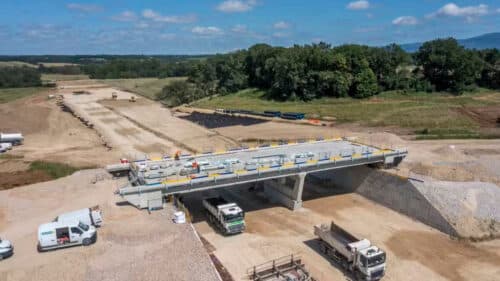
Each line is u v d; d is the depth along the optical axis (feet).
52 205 139.74
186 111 384.47
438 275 111.24
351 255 108.37
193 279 93.81
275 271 106.52
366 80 388.16
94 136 270.87
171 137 266.77
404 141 226.17
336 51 414.41
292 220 147.64
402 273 112.16
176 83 479.00
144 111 387.75
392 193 157.89
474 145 226.17
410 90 406.41
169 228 116.88
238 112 351.87
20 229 121.29
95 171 178.81
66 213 121.80
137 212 129.18
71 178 169.37
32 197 148.05
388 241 131.44
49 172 178.60
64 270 96.27
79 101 458.91
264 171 146.00
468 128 268.41
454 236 133.18
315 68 391.86
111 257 102.01
